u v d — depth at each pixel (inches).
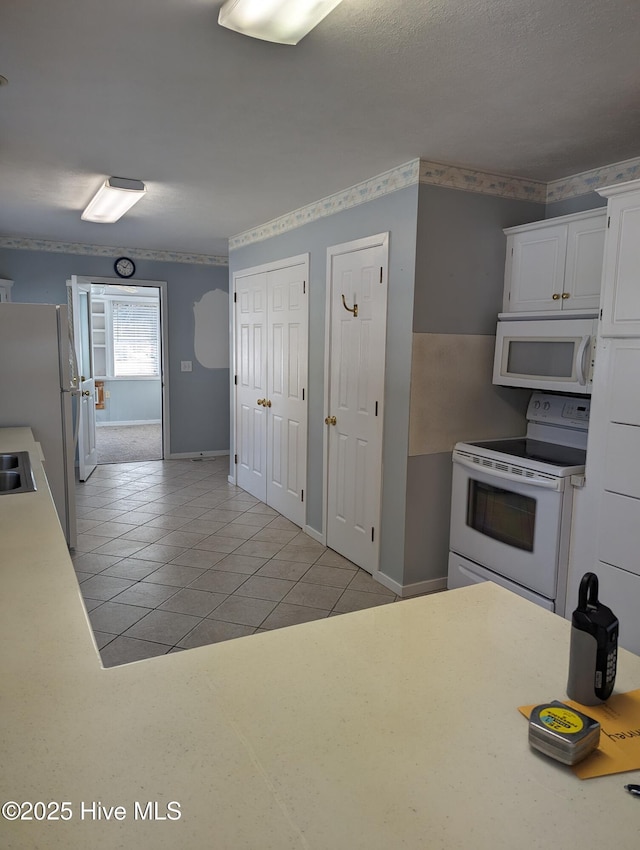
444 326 123.9
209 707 36.9
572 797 30.8
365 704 37.9
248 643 45.5
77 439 207.9
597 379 98.0
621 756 34.0
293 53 74.5
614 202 93.3
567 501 103.7
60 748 32.6
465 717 37.1
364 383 136.6
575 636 38.7
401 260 122.3
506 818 29.2
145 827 27.7
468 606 53.1
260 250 190.5
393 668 42.4
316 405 159.5
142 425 369.4
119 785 30.1
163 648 104.7
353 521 144.4
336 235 145.9
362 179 131.8
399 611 52.0
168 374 262.7
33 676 39.2
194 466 255.0
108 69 79.8
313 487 163.5
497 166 120.2
